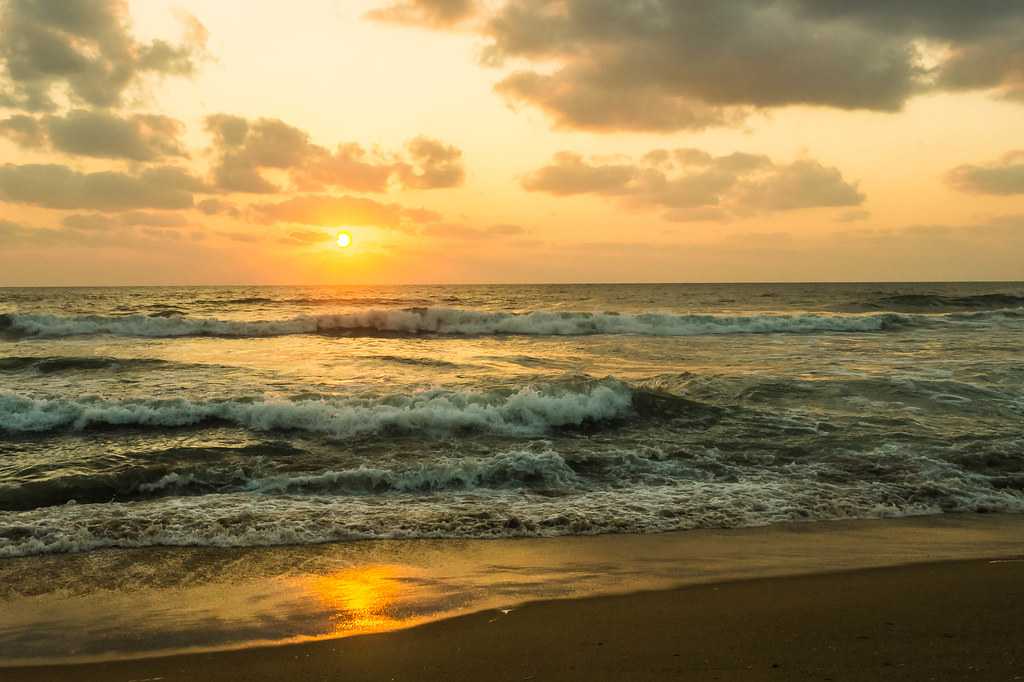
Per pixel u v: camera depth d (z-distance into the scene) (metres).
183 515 6.56
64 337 23.94
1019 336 24.83
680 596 4.79
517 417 10.37
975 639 3.96
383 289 120.31
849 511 6.89
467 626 4.32
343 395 11.82
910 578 5.09
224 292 91.06
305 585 5.05
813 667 3.60
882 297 62.97
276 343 22.38
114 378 14.20
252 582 5.11
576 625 4.30
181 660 3.91
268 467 8.26
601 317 27.72
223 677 3.69
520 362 17.44
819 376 14.55
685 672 3.58
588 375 14.47
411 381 13.85
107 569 5.34
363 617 4.48
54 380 13.91
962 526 6.49
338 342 22.92
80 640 4.18
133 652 4.02
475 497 7.32
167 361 16.53
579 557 5.64
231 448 8.97
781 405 11.66
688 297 66.44
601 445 9.35
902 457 8.70
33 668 3.81
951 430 9.98
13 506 6.94
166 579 5.16
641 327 27.66
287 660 3.88
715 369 16.14
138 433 9.76
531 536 6.16
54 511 6.62
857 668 3.58
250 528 6.22
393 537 6.10
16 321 24.66
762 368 16.30
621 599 4.74
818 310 44.00
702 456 8.81
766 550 5.80
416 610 4.59
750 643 3.96
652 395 11.32
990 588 4.86
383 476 7.75
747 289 111.44
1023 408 11.40
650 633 4.15
